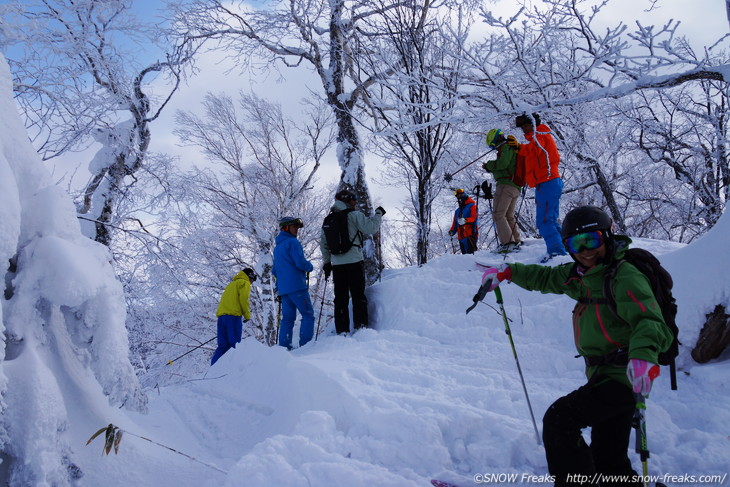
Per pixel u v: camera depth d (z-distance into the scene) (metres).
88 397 2.85
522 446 2.83
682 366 3.68
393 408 3.17
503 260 5.76
